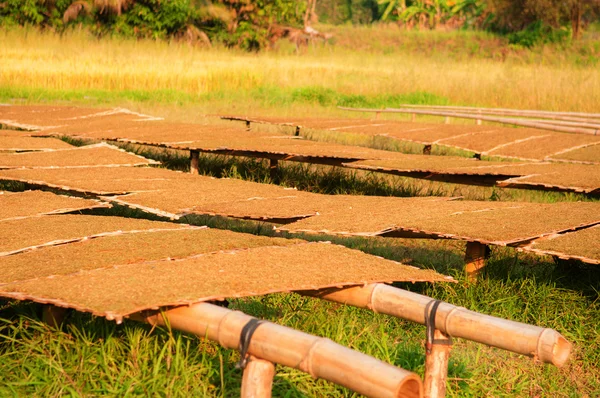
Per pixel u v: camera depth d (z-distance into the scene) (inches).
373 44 1866.4
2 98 741.9
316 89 853.8
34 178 272.4
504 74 922.1
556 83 806.5
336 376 105.6
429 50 1790.1
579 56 1563.7
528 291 209.6
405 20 2098.9
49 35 1205.7
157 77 876.0
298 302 195.0
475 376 168.6
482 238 193.3
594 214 232.2
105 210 302.2
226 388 145.3
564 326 198.2
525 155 370.9
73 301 131.1
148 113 665.0
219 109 738.2
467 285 211.5
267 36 1584.6
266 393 116.0
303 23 1811.0
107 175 285.0
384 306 143.3
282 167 413.7
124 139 382.0
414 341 185.5
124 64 913.5
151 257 166.7
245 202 241.9
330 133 581.9
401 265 166.7
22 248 175.3
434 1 2111.2
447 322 131.1
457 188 399.5
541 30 1710.1
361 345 167.9
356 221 215.2
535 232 201.9
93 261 162.4
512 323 124.5
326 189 376.5
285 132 575.8
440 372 134.0
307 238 281.6
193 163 368.5
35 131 425.4
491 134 438.0
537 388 172.2
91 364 144.7
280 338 112.0
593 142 408.5
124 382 138.6
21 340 150.9
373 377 101.7
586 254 182.5
